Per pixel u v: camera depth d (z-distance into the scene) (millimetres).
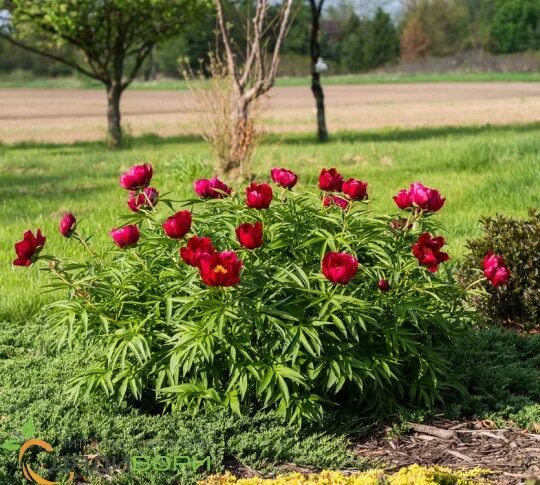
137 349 4840
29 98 55469
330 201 5289
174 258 4957
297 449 4461
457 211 11000
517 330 6852
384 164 15672
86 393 4832
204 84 14047
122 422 4707
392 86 64688
